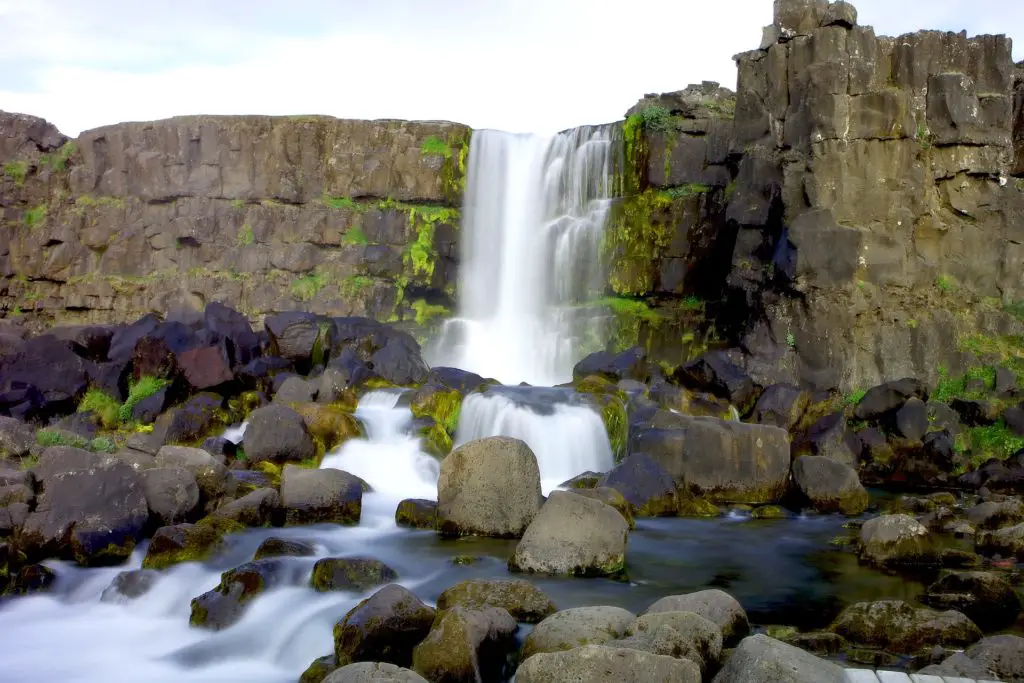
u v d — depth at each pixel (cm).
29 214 3291
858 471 2136
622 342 2830
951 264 2497
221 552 1430
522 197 3083
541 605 1165
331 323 2586
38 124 3328
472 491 1584
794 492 1870
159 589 1312
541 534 1384
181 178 3152
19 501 1494
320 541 1523
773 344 2405
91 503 1467
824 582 1362
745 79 2603
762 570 1422
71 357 2198
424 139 3125
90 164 3291
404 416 2150
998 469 2022
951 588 1251
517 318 3031
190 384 2180
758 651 902
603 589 1309
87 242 3228
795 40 2489
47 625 1236
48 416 2098
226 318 2538
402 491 1881
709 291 2820
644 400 2223
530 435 2080
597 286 2948
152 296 3098
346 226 3083
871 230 2391
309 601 1238
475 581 1184
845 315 2342
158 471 1581
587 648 902
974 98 2491
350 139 3134
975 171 2500
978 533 1523
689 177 2862
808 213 2373
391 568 1321
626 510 1683
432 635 1010
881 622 1104
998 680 886
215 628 1199
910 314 2403
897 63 2498
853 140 2403
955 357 2389
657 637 970
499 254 3091
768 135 2536
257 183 3122
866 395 2273
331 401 2233
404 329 3025
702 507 1800
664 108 2911
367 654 1034
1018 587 1322
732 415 2259
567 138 3064
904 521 1470
